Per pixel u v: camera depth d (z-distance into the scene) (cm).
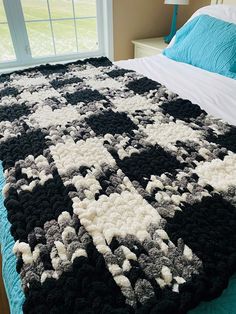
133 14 250
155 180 80
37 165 89
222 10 181
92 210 69
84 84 151
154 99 131
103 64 186
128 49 267
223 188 75
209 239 61
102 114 119
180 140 99
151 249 59
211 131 104
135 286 53
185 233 62
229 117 119
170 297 51
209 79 154
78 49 257
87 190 77
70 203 72
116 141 100
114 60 266
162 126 109
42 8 226
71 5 234
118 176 82
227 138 99
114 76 162
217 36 162
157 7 257
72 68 178
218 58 159
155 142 99
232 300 54
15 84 153
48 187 78
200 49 169
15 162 90
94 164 88
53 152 94
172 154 92
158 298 51
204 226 65
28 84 152
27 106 127
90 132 106
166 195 74
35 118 117
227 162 86
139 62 191
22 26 225
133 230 64
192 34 178
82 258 58
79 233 64
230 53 154
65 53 253
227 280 54
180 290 52
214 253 58
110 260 57
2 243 71
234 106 128
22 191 78
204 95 138
